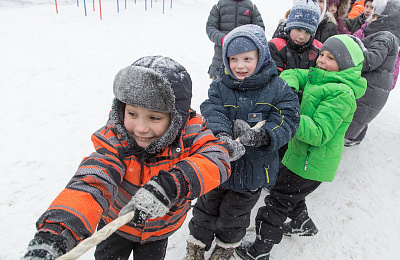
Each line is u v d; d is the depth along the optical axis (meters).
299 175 2.51
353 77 2.44
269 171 2.21
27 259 0.96
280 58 3.12
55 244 1.00
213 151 1.46
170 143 1.42
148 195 1.16
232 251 2.47
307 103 2.51
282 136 1.98
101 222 1.79
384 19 3.96
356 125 3.89
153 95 1.27
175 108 1.36
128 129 1.41
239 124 1.96
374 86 3.66
